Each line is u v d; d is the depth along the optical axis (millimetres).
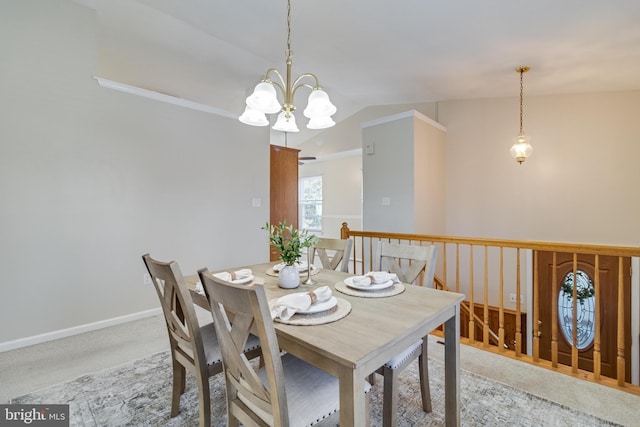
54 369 2168
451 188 4777
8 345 2432
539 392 1892
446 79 3658
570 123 3941
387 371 1426
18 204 2471
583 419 1652
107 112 2902
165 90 4086
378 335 1089
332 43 3006
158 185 3242
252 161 4098
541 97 4113
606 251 1949
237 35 3062
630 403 1783
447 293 1578
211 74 4020
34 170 2535
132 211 3066
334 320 1222
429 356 2354
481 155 4543
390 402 1417
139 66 3605
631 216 3627
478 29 2430
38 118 2545
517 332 2385
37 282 2559
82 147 2768
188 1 2568
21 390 1922
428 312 1313
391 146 4262
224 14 2705
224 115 3797
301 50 3250
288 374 1300
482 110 4531
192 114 3508
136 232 3096
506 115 4359
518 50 2721
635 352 3387
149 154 3176
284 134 6570
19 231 2479
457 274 2746
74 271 2736
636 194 3609
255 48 3322
